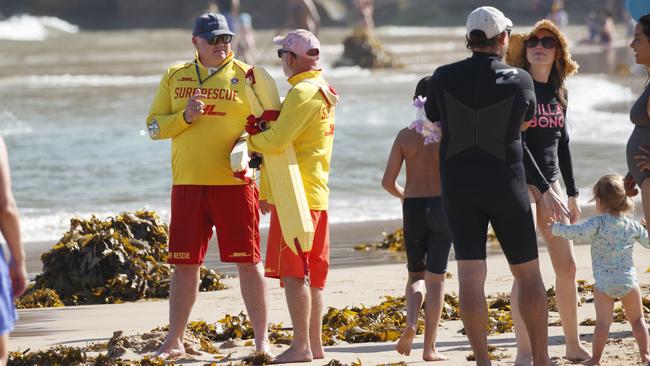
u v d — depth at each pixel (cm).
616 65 12350
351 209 4659
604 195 1931
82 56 15350
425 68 12812
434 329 2033
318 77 2031
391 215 4538
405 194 2081
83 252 3125
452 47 16950
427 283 2047
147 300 3061
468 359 2028
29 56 15350
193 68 2147
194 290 2170
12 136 6919
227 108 2120
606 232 1922
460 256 1753
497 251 3638
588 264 3234
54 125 7494
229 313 2709
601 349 1920
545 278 3000
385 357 2088
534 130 2008
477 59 1756
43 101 9106
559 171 2114
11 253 1471
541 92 2020
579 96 8781
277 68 12744
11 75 11919
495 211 1738
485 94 1722
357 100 8956
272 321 2548
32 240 4041
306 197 2009
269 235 2056
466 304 1730
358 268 3400
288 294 2030
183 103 2142
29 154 6169
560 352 2070
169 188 5175
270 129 1964
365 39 12850
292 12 14025
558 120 2022
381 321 2441
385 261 3547
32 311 2880
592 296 2653
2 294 1443
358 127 7244
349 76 11731
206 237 2181
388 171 2095
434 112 1806
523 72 1753
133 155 6169
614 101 8512
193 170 2130
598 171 5312
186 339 2236
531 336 1780
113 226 3241
